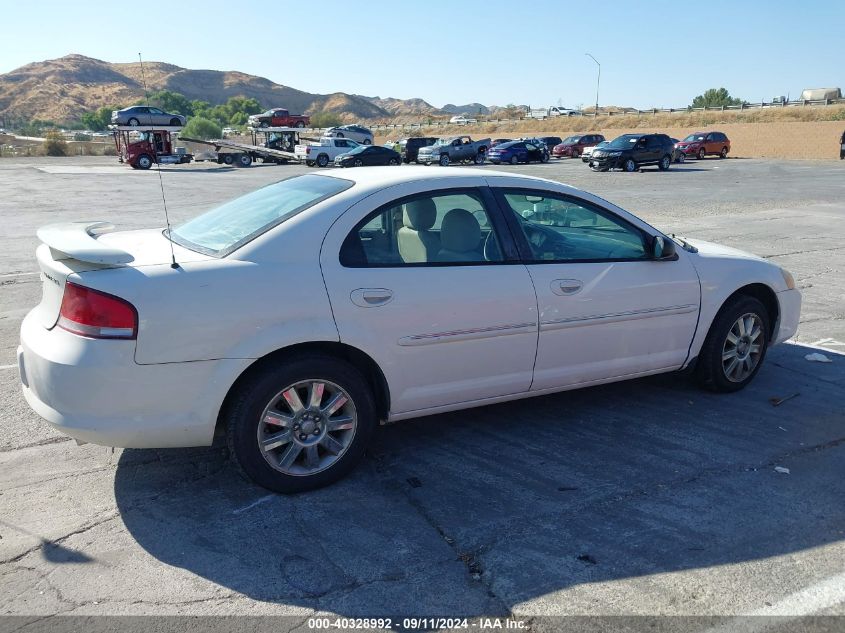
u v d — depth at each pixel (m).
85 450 4.16
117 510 3.50
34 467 3.94
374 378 3.83
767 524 3.39
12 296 8.14
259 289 3.40
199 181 28.52
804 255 10.79
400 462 4.05
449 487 3.75
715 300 4.80
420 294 3.74
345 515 3.47
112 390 3.22
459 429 4.51
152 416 3.30
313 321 3.49
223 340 3.34
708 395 5.09
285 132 47.91
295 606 2.80
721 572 3.02
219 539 3.26
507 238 4.09
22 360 3.48
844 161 38.25
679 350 4.76
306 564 3.07
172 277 3.29
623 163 31.72
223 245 3.61
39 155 54.56
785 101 68.19
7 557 3.10
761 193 21.09
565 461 4.06
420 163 42.41
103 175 32.09
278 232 3.56
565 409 4.83
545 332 4.14
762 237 12.50
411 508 3.54
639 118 70.81
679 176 28.81
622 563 3.08
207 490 3.70
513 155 40.22
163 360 3.26
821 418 4.68
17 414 4.69
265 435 3.56
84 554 3.13
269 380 3.46
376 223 3.75
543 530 3.34
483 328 3.93
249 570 3.02
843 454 4.16
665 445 4.27
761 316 5.09
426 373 3.86
